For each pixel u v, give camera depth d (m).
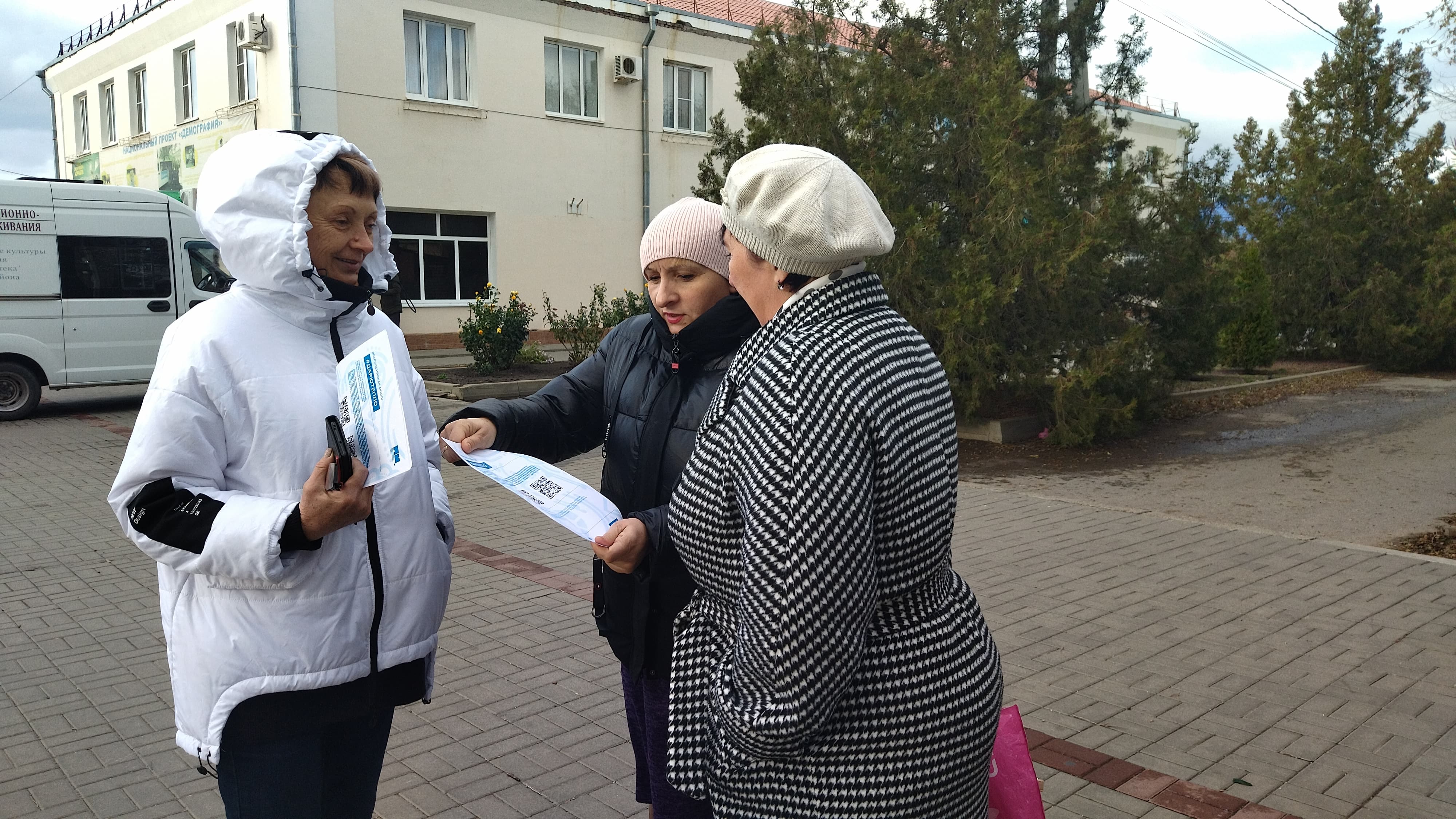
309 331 1.88
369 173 1.92
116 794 3.13
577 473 8.55
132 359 11.79
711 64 22.61
